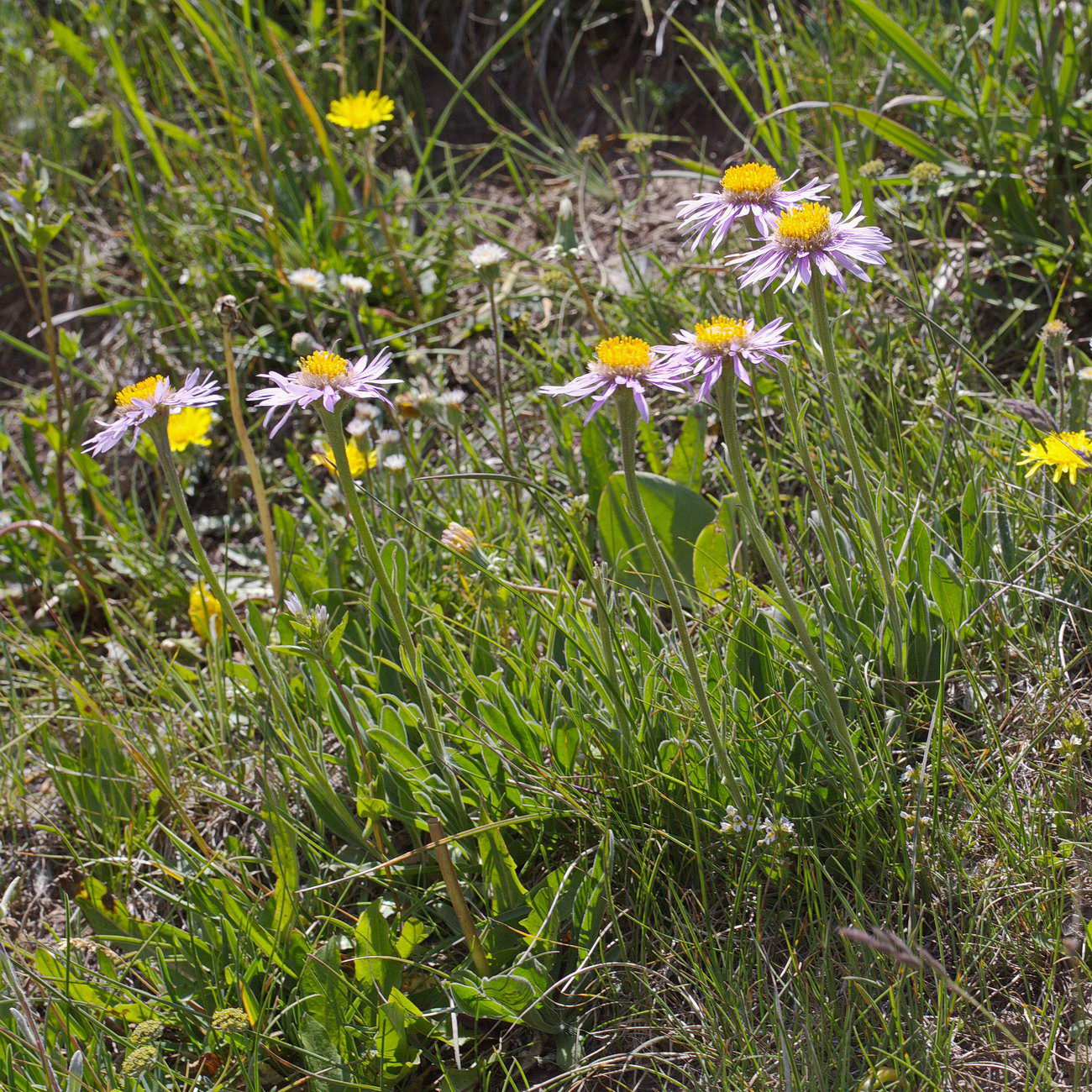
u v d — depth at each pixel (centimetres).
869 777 139
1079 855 136
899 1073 132
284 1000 139
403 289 196
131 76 239
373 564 135
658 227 201
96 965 143
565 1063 137
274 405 132
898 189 177
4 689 158
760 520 152
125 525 172
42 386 215
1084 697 142
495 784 141
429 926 141
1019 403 148
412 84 250
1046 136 162
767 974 137
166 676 154
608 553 152
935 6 198
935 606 143
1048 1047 132
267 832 147
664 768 140
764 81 183
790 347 155
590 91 245
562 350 174
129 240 212
